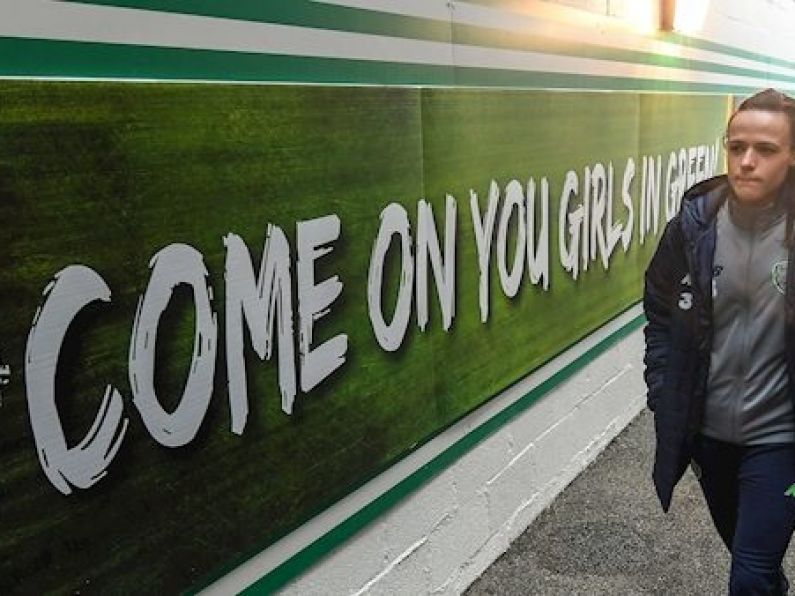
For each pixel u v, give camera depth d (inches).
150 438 64.9
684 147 204.7
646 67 173.0
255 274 74.2
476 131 109.3
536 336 132.0
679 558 127.6
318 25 81.1
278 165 75.9
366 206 88.7
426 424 103.2
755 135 79.7
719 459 91.0
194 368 68.4
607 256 159.3
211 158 68.9
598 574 123.4
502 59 115.8
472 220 110.2
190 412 68.4
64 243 57.5
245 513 75.0
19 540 55.7
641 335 186.7
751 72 271.0
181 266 66.6
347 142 84.8
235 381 72.7
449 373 107.7
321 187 81.6
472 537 120.0
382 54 91.0
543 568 125.4
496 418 124.0
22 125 54.5
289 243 78.0
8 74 54.1
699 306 86.0
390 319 94.3
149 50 63.6
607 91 152.4
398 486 100.1
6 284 54.1
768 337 84.1
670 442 89.5
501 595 118.3
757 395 85.3
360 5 86.9
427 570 108.9
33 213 55.4
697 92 211.6
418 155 97.3
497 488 126.1
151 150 63.5
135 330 63.1
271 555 79.9
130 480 63.5
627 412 182.4
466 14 106.7
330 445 85.7
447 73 103.3
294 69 78.4
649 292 93.7
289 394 79.4
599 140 150.6
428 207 100.0
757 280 82.9
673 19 183.0
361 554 94.7
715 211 85.8
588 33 143.3
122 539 63.2
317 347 82.6
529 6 122.4
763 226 82.4
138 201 62.7
